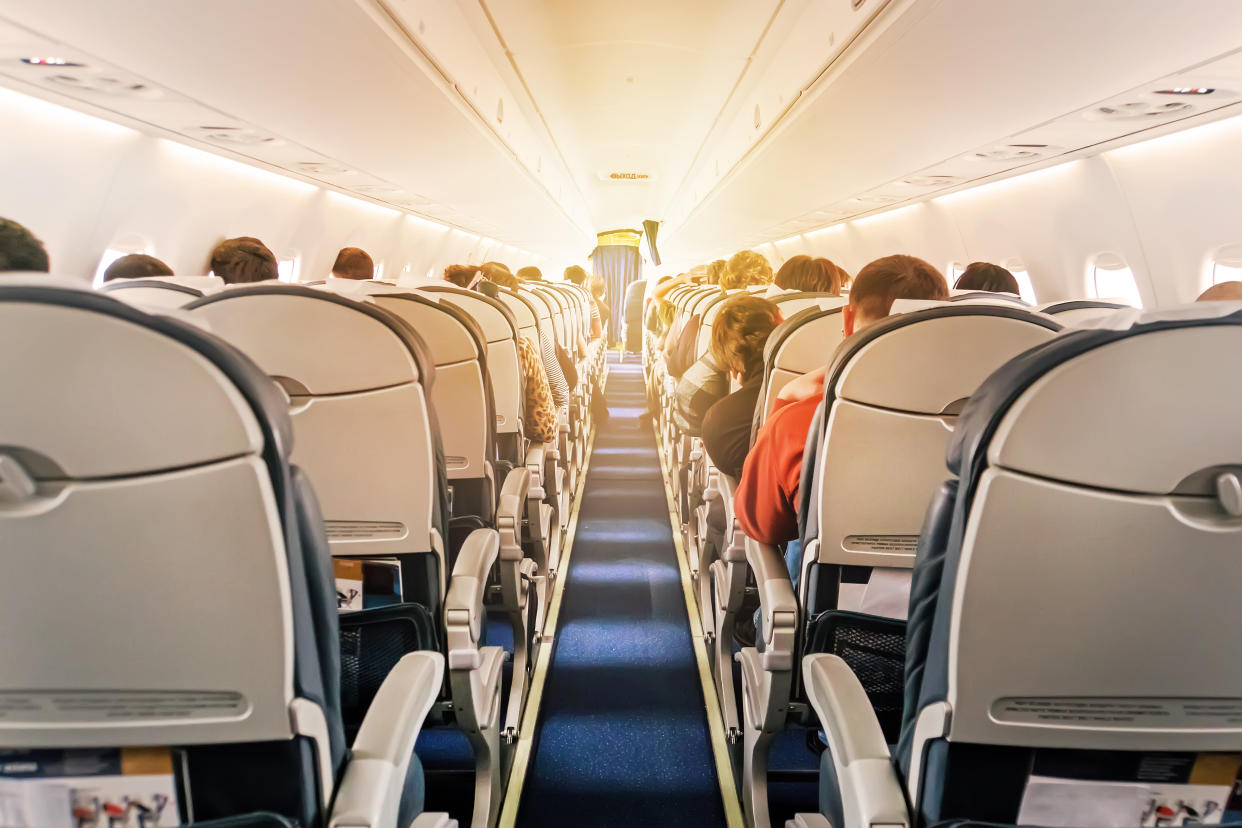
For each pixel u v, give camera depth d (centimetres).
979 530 94
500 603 318
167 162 551
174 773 103
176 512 86
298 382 171
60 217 485
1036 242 657
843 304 270
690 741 285
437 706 217
